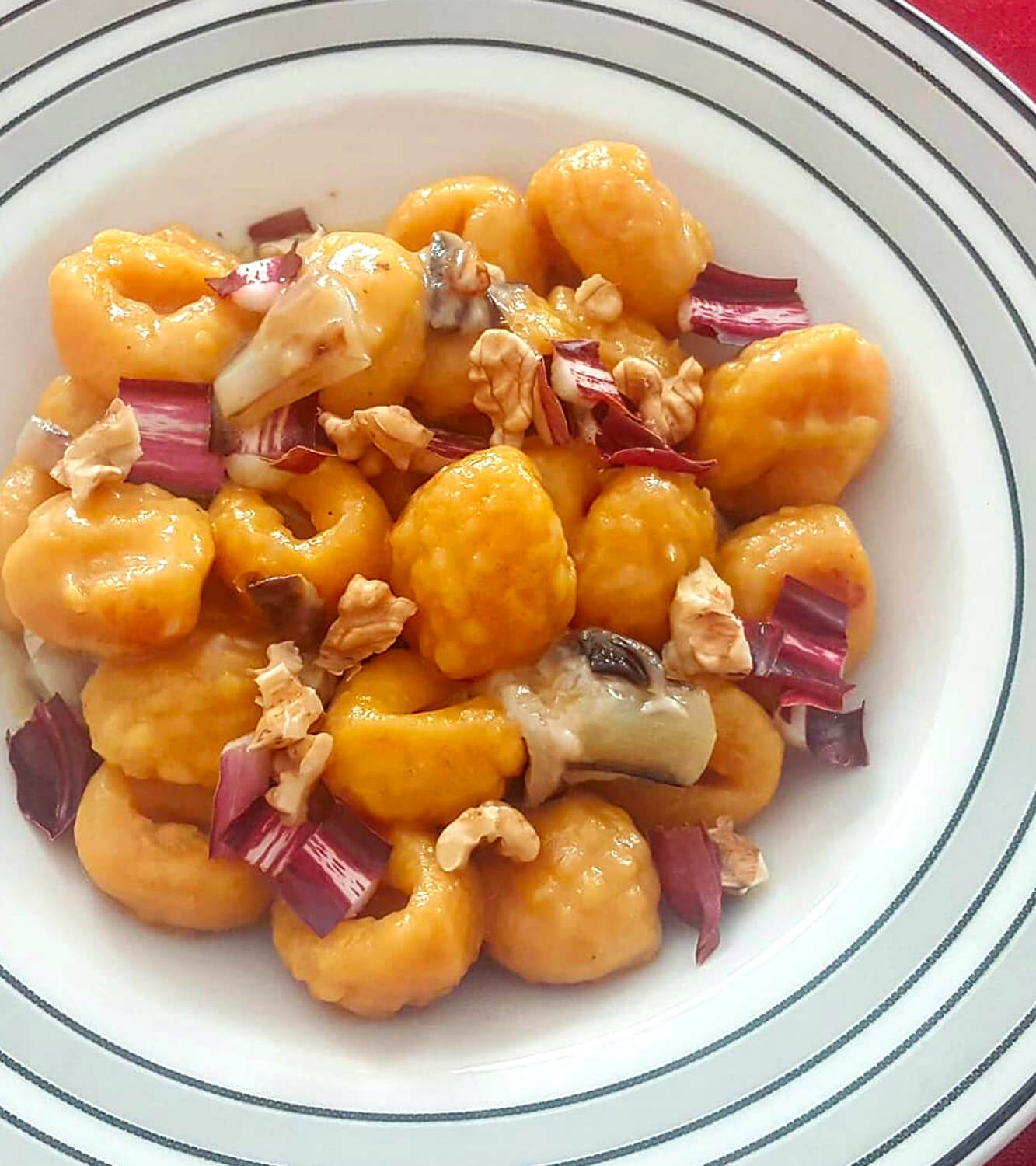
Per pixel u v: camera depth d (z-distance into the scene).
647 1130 0.17
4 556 0.20
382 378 0.20
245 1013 0.18
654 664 0.19
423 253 0.21
